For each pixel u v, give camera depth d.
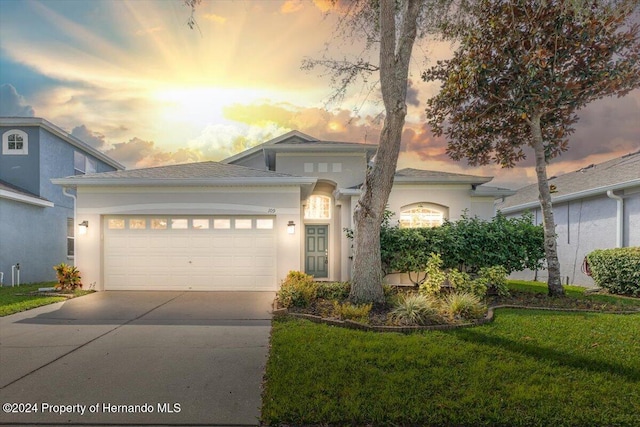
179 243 10.27
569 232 13.39
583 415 3.04
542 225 9.67
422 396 3.38
